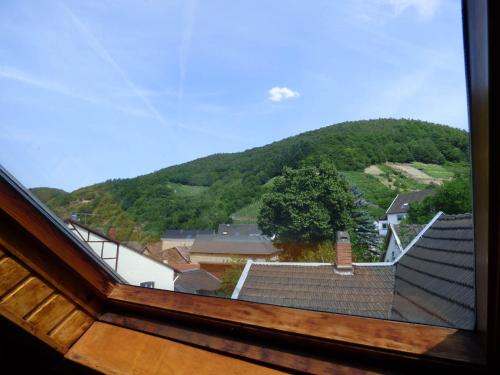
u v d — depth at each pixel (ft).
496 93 1.50
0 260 3.88
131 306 4.08
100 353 3.92
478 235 1.87
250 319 3.04
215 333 3.30
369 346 2.42
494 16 1.40
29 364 5.14
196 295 3.62
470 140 1.84
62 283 4.18
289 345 2.84
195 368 3.12
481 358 2.06
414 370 2.32
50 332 4.14
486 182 1.70
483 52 1.55
